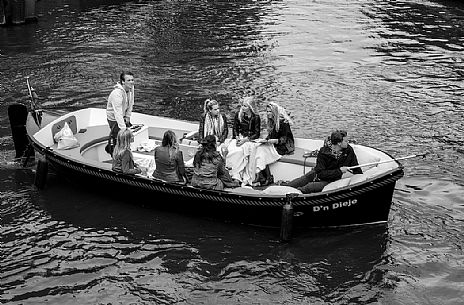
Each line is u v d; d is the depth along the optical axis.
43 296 9.02
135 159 11.73
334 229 10.45
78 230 10.63
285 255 9.87
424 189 11.80
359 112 15.94
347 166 10.41
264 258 9.82
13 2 24.66
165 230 10.60
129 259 9.86
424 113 15.75
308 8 28.53
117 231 10.59
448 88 17.59
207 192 10.37
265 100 16.91
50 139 12.29
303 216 10.20
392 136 14.34
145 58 20.70
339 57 20.75
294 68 19.62
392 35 23.41
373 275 9.37
